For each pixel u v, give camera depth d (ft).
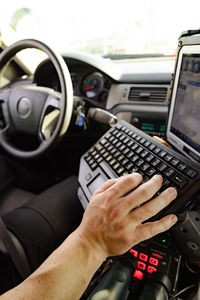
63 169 3.95
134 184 1.36
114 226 1.24
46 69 3.42
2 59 3.15
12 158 3.66
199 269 1.90
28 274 1.84
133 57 3.79
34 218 2.55
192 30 1.77
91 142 3.51
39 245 2.31
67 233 2.49
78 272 1.22
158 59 3.53
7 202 3.24
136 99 3.11
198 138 1.70
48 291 1.15
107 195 1.34
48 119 3.12
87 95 3.54
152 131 3.03
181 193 1.46
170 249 1.80
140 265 1.76
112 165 1.98
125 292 1.52
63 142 3.55
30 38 2.84
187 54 1.81
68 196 2.87
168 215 1.41
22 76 3.91
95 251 1.27
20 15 3.62
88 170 2.19
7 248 1.69
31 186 3.81
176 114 2.05
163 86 2.95
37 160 3.79
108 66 3.20
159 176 1.40
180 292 1.76
